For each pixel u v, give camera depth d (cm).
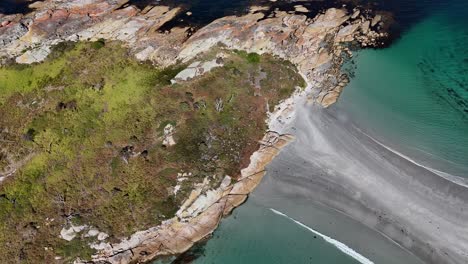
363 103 6606
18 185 5634
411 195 5291
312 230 5212
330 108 6581
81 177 5697
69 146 6019
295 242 5122
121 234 5219
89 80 6994
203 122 6284
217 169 5769
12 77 7169
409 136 6028
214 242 5250
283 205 5522
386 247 4903
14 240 5150
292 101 6744
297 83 6962
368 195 5381
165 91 6706
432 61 7275
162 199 5453
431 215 5056
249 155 6012
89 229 5216
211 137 6131
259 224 5366
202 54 7288
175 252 5162
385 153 5825
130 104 6531
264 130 6341
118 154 5897
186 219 5375
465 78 6900
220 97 6606
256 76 6962
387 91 6781
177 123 6234
